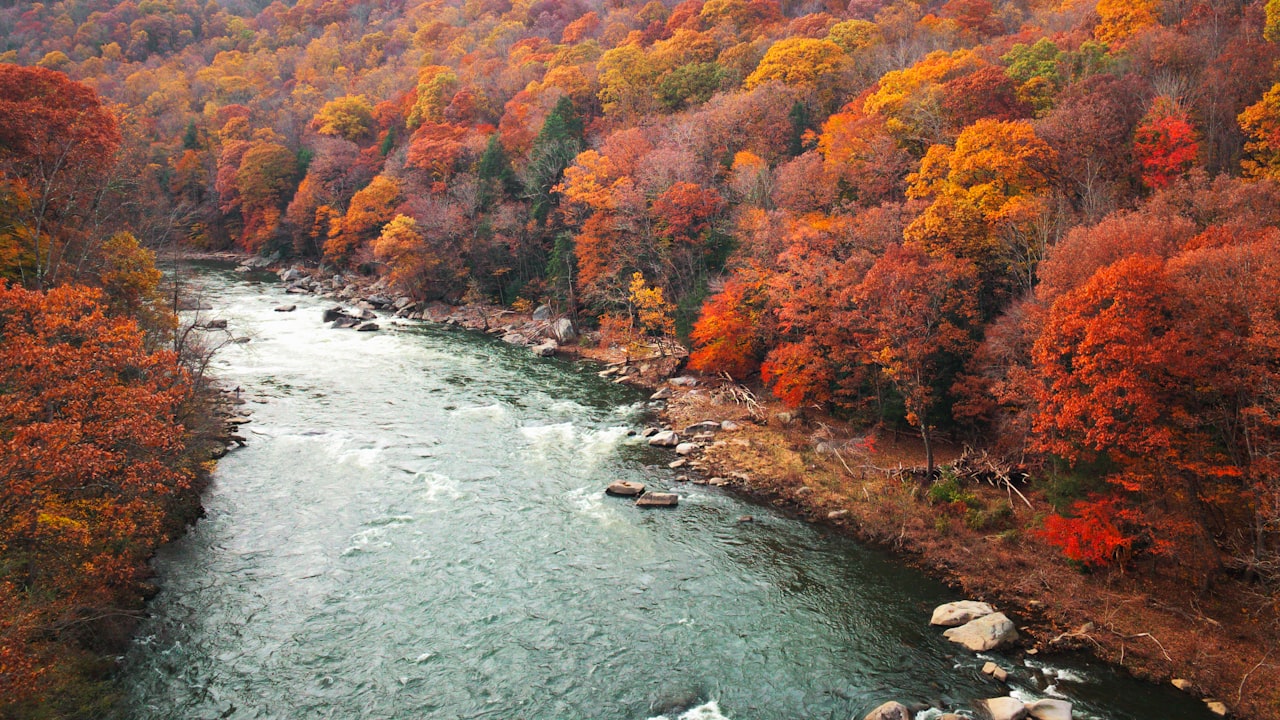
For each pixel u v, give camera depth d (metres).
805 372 50.47
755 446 48.91
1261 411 25.98
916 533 36.75
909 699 25.48
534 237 90.62
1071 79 57.91
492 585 32.56
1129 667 26.97
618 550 35.81
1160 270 29.27
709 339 61.25
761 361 61.00
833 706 25.28
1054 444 32.28
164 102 167.75
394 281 99.12
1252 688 25.27
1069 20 81.00
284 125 147.75
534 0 194.12
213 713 24.50
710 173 77.62
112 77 183.75
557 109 102.50
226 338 73.81
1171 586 30.67
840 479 43.28
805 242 52.81
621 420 55.12
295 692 25.62
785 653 28.14
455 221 93.62
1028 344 39.06
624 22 146.88
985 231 46.91
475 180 98.69
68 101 47.12
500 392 61.69
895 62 87.19
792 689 26.12
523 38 166.50
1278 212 34.91
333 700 25.30
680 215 72.44
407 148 118.75
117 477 26.34
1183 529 29.14
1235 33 57.78
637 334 75.50
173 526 35.66
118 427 24.52
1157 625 28.81
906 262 44.03
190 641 28.14
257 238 127.75
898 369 41.44
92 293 26.12
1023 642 28.61
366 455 47.06
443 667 27.12
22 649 20.30
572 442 50.31
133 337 26.09
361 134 141.38
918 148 62.88
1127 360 28.23
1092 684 26.12
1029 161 48.06
